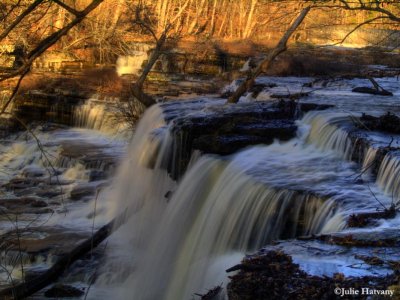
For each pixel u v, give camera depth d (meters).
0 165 19.81
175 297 9.68
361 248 7.04
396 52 27.81
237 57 28.97
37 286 10.82
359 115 12.53
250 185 10.06
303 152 11.59
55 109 23.55
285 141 12.12
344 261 6.69
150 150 13.61
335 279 6.22
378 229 7.60
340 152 11.36
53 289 11.41
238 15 37.19
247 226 9.73
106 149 19.97
